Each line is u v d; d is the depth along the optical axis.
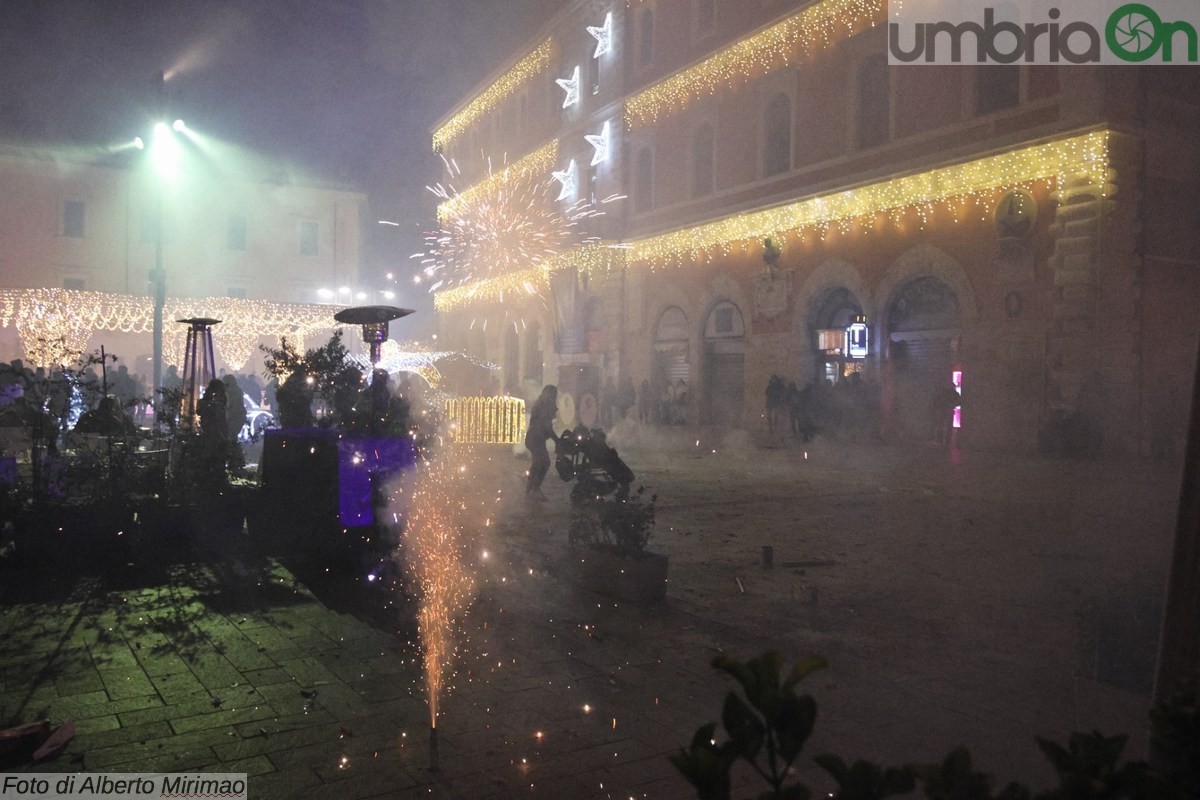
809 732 1.42
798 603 6.58
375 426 8.46
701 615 6.25
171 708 4.44
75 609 6.38
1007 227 18.66
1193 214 18.89
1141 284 17.64
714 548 8.74
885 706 4.50
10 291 32.09
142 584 7.18
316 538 7.80
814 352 24.14
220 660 5.22
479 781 3.65
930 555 8.39
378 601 6.65
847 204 22.53
